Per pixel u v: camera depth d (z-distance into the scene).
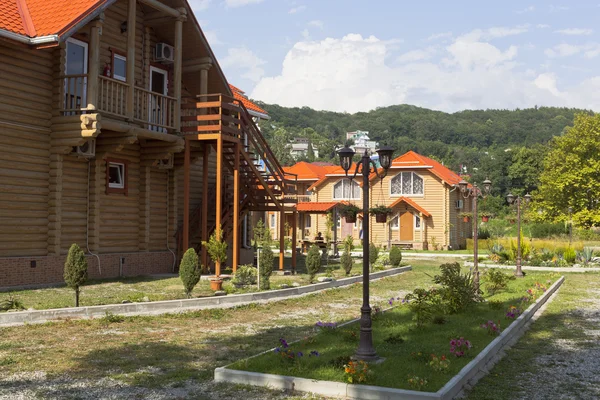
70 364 8.41
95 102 15.92
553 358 9.73
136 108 18.39
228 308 14.00
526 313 13.65
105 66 18.42
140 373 8.09
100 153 17.73
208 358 9.08
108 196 18.75
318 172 53.34
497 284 18.62
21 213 15.69
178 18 19.73
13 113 15.42
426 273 25.41
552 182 48.72
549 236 49.22
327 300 16.58
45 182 16.44
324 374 7.73
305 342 9.89
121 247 19.36
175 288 16.27
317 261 19.28
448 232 43.78
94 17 15.80
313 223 48.84
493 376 8.46
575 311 15.22
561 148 50.53
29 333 10.36
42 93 16.30
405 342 10.09
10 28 14.62
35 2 16.58
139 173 20.23
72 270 12.14
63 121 16.28
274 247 41.34
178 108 19.61
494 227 58.75
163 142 19.55
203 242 18.00
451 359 8.75
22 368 8.12
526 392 7.68
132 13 17.56
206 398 7.07
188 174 20.03
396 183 45.53
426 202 44.53
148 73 20.62
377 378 7.53
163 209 21.38
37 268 15.91
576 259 31.66
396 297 17.58
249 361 8.39
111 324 11.54
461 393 7.48
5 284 15.01
